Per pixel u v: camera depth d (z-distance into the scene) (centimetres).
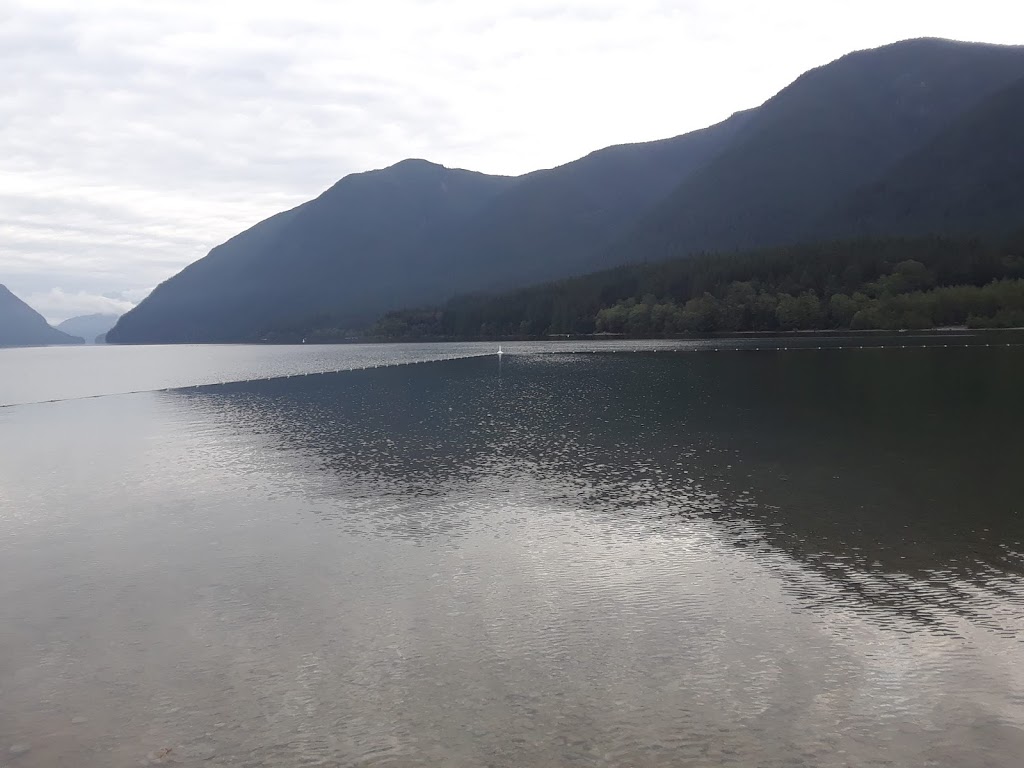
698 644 1562
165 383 10456
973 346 11844
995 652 1491
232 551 2306
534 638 1611
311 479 3378
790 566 2033
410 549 2275
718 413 5219
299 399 7438
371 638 1633
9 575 2131
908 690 1353
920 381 6906
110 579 2075
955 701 1312
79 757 1216
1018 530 2320
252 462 3862
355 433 4809
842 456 3572
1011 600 1759
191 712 1347
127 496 3145
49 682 1471
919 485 2959
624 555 2161
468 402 6556
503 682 1422
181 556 2272
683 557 2130
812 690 1362
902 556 2095
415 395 7444
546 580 1967
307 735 1262
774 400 5900
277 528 2561
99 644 1644
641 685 1396
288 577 2050
